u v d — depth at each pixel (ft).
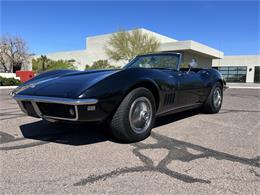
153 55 13.35
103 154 7.84
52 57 128.98
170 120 13.12
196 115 14.69
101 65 91.56
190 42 85.92
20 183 5.96
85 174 6.44
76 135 10.00
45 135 10.04
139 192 5.55
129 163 7.14
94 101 7.49
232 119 13.55
